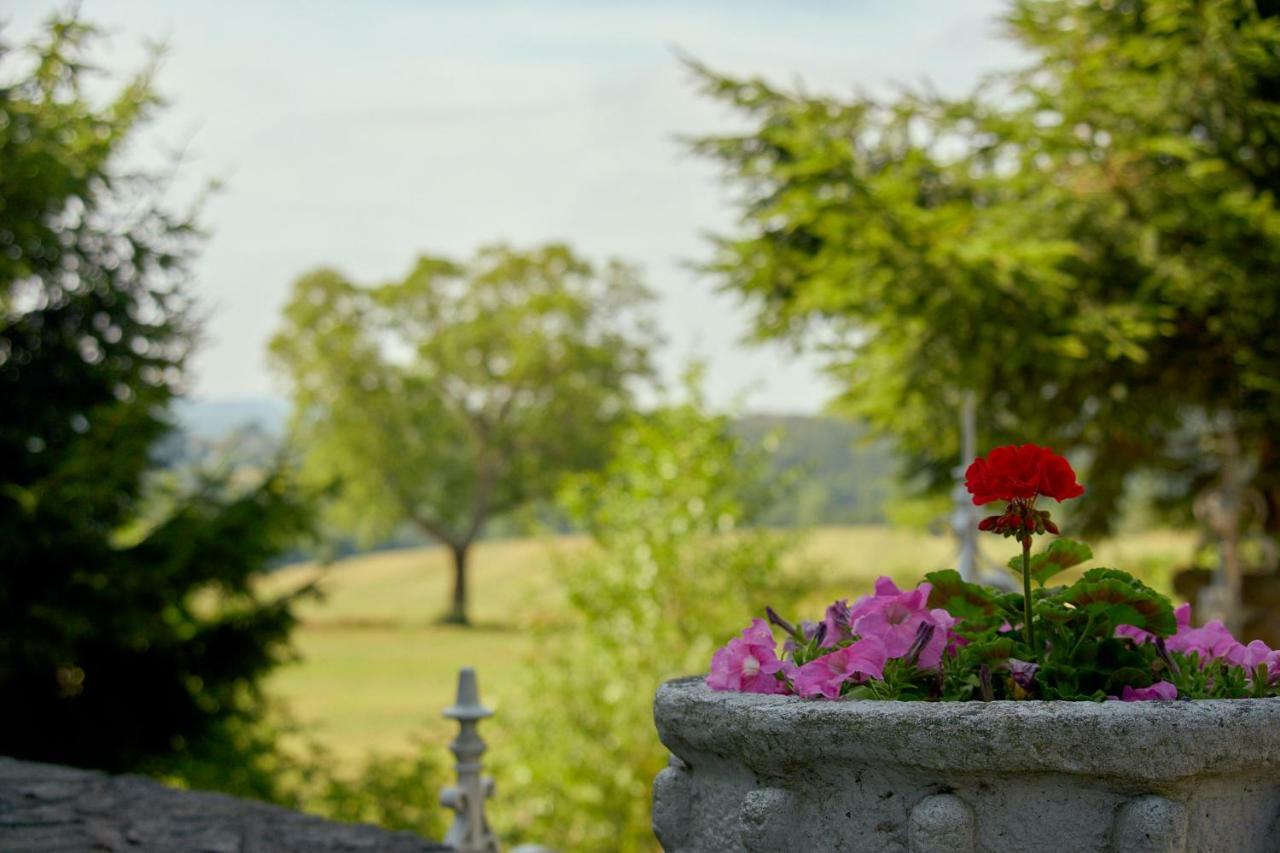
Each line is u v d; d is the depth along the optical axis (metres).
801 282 13.02
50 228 10.77
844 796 2.18
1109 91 11.81
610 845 9.62
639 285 47.88
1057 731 2.02
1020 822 2.07
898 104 13.55
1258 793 2.14
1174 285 11.66
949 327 11.77
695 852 2.46
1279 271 11.64
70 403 11.02
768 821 2.23
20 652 9.22
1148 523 15.80
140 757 10.43
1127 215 12.16
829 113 13.48
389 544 73.62
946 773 2.08
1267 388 12.02
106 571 9.52
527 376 47.09
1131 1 12.85
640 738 9.67
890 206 11.34
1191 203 11.73
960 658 2.44
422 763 10.38
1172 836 1.99
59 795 5.09
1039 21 12.98
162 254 11.23
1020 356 11.61
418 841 4.50
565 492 10.23
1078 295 11.95
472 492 49.88
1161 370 12.99
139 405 10.47
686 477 9.90
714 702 2.34
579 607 9.77
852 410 14.25
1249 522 13.44
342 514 47.84
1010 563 2.72
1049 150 11.95
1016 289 11.16
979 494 2.45
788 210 11.93
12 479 10.30
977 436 13.24
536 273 47.78
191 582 10.02
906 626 2.53
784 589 9.97
